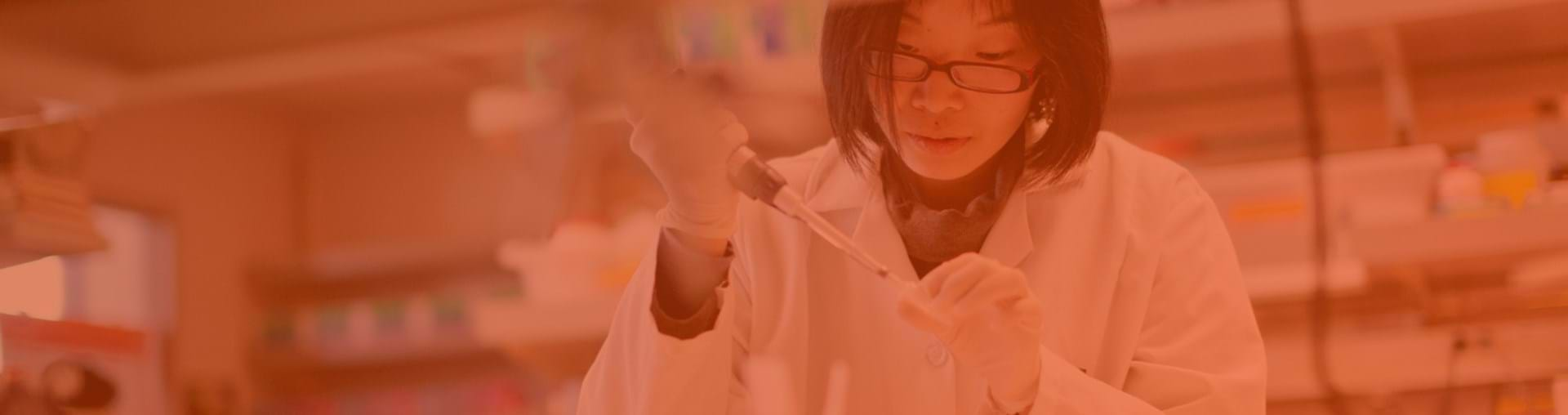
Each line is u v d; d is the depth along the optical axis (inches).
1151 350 42.5
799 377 44.3
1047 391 37.2
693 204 35.8
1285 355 78.3
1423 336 76.3
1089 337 43.6
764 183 33.8
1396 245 75.4
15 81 26.1
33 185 25.7
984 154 39.8
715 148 32.1
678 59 25.4
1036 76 39.9
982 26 36.8
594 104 23.5
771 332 45.4
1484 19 79.7
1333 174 79.7
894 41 36.8
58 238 25.5
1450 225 74.5
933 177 40.4
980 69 37.3
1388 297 80.7
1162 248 44.5
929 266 45.8
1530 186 75.0
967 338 35.4
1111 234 44.8
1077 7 39.2
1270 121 91.0
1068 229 44.8
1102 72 40.9
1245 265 80.7
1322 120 89.2
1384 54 84.9
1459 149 87.4
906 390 43.8
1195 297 43.4
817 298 45.7
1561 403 63.2
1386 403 75.5
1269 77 90.4
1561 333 74.1
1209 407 39.8
